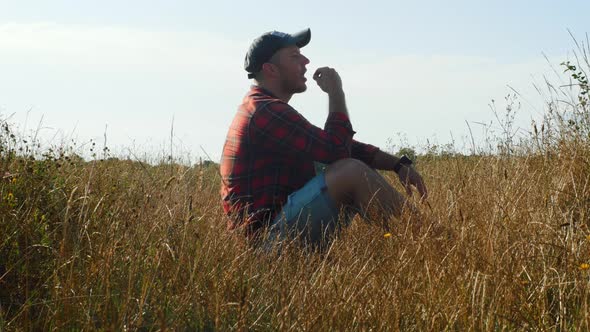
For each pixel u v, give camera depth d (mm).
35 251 3059
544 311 2613
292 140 3980
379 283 2908
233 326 2758
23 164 3963
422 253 3092
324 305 2713
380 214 3775
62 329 2510
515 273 2910
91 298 2682
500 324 2605
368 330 2611
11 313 2770
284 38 4184
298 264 3279
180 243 3258
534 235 3271
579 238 3205
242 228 3688
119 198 3811
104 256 2916
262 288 3109
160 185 4273
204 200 4285
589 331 2467
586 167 4074
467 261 2953
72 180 4211
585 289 2680
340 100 4133
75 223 3252
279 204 4023
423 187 4445
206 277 3012
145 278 2773
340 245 3520
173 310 2791
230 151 4125
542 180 4133
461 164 5371
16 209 3352
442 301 2709
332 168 3906
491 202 3713
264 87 4234
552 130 4754
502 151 4887
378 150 4512
